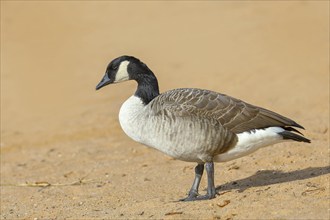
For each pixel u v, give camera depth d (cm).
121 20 3934
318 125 1891
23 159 2002
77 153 1997
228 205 1287
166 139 1307
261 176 1511
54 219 1383
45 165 1903
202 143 1294
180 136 1296
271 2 3656
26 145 2175
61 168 1852
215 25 3516
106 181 1662
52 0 4400
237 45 3106
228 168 1609
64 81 3019
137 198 1479
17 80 3069
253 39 3141
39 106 2695
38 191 1638
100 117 2433
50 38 3722
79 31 3812
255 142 1309
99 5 4275
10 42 3688
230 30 3369
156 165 1755
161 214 1274
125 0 4297
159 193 1498
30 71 3195
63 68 3212
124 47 3425
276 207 1235
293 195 1297
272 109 2175
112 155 1930
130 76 1423
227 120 1296
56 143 2162
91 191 1589
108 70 1454
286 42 2989
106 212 1362
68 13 4172
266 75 2605
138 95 1398
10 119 2545
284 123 1312
